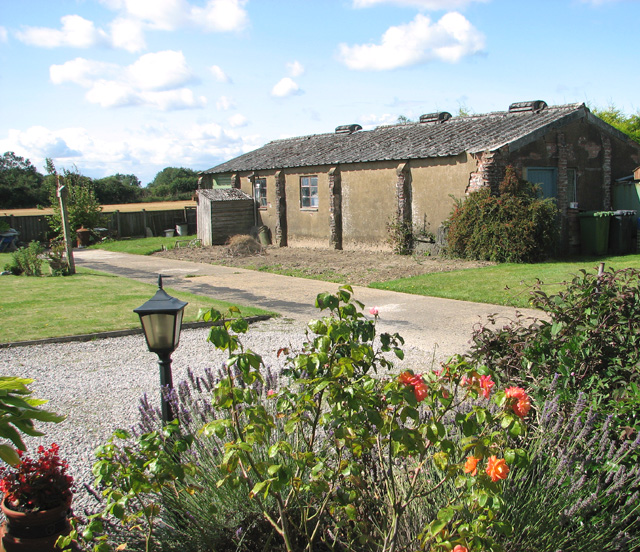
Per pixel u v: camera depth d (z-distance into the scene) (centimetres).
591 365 363
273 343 794
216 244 2411
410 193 1811
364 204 1977
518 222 1485
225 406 258
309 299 1163
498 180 1558
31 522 302
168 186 7219
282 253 2061
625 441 294
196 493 299
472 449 244
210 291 1292
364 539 246
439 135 1920
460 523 242
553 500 273
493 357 407
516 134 1622
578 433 302
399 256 1778
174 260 2020
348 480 256
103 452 245
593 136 1769
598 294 390
